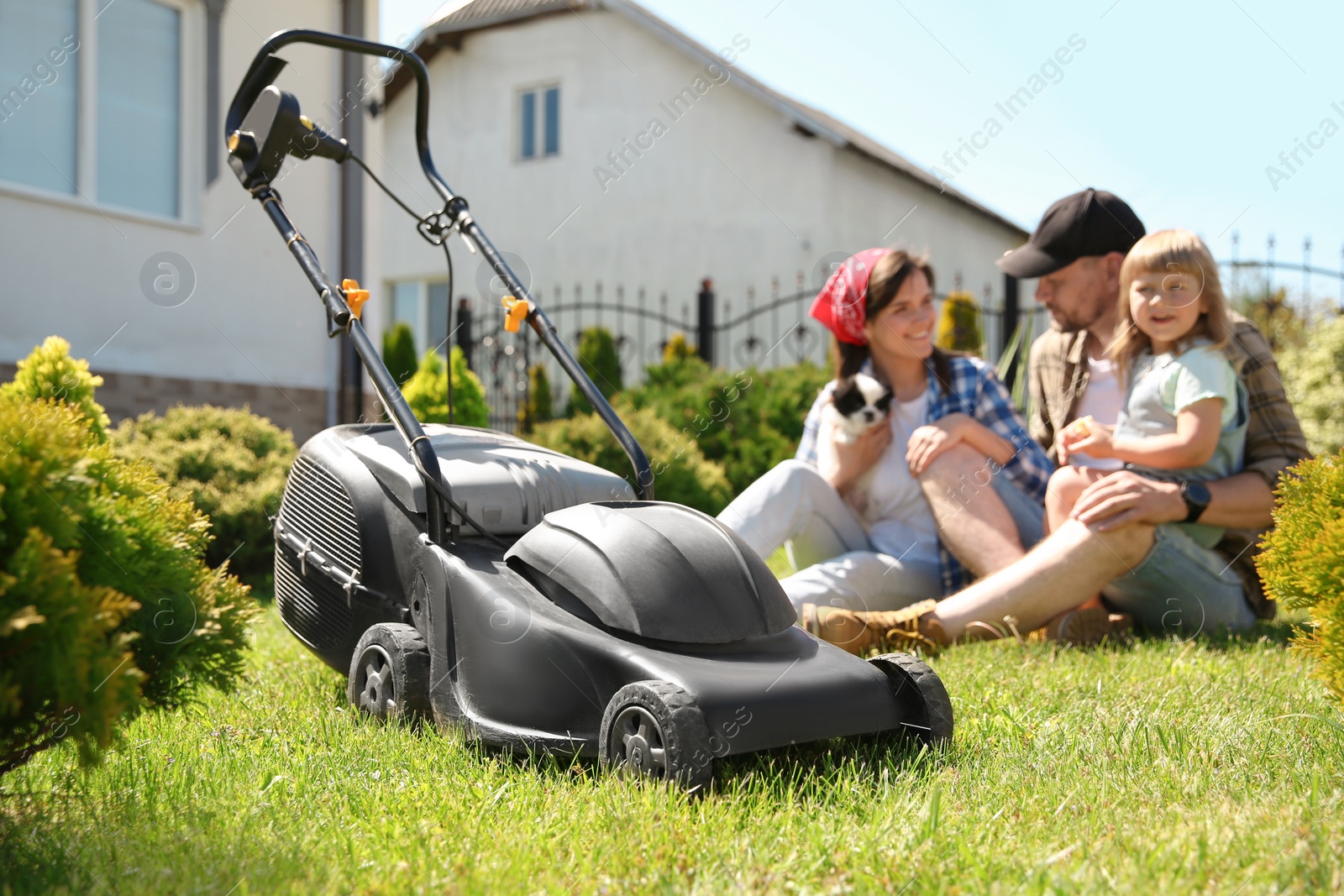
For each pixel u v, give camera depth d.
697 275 10.71
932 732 2.04
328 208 7.19
